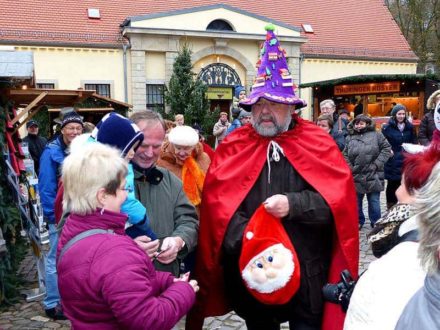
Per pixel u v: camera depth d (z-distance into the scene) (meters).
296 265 2.36
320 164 2.50
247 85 21.89
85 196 1.68
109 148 1.80
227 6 21.08
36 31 19.05
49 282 4.21
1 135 4.79
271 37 2.61
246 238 2.38
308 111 23.33
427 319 1.07
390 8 29.27
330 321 2.43
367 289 1.38
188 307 1.83
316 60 23.55
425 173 1.48
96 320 1.61
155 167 2.56
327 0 26.20
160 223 2.50
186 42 19.98
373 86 15.82
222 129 9.63
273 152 2.56
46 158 4.07
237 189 2.57
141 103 20.06
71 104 8.40
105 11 20.83
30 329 4.02
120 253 1.62
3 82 4.95
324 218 2.41
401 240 1.46
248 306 2.70
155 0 22.12
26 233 5.30
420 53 27.34
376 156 6.42
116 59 19.88
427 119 6.60
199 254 2.68
